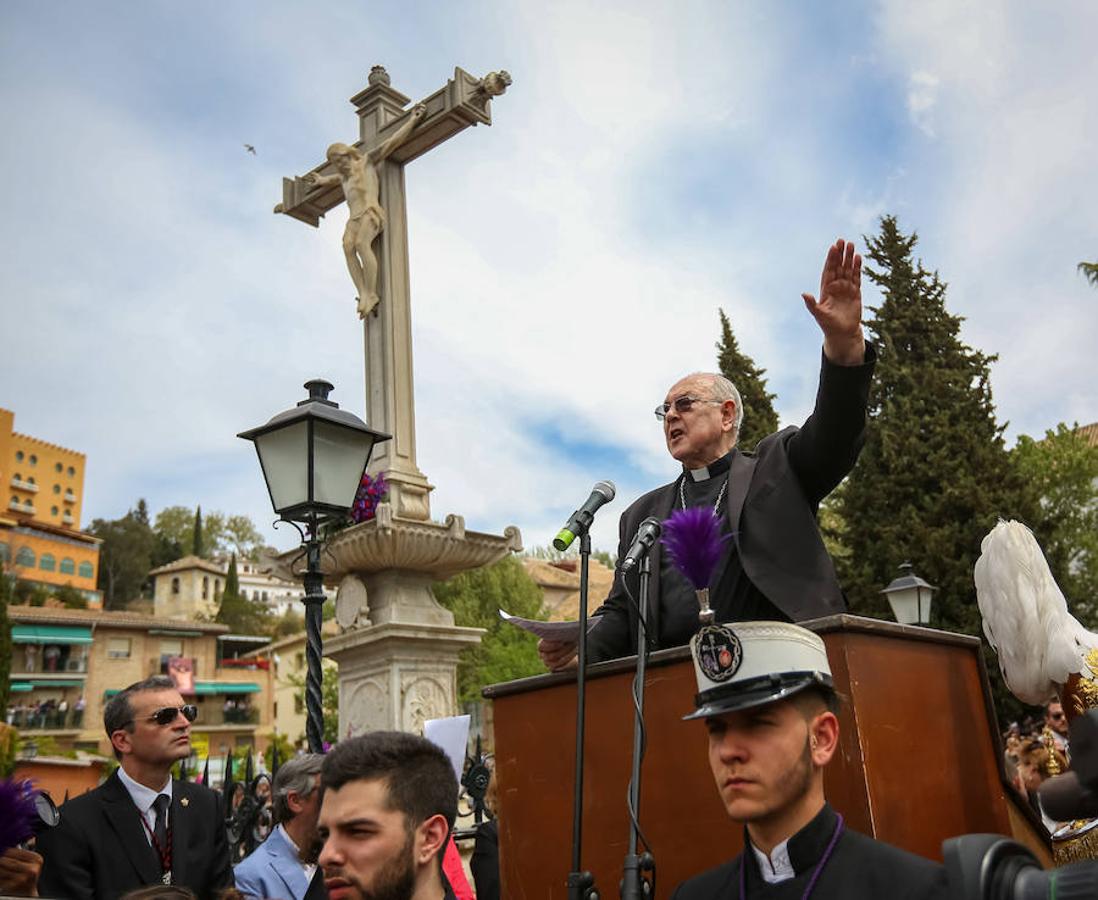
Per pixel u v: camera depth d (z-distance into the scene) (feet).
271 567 28.30
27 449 312.91
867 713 7.97
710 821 8.55
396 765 7.59
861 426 10.01
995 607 10.00
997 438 86.99
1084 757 4.16
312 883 13.73
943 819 8.43
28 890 8.59
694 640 6.79
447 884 12.53
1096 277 60.70
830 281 9.66
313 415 18.37
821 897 6.16
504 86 29.48
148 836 13.32
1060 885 4.04
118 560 321.93
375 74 30.89
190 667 206.80
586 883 8.23
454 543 26.89
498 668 108.99
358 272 29.60
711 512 7.13
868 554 84.02
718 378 12.15
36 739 72.28
